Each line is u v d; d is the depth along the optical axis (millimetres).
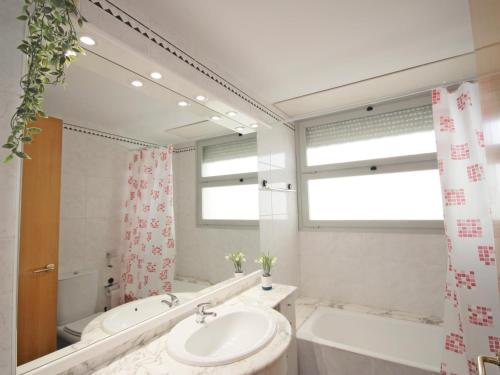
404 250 2316
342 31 1448
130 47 1115
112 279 1146
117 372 940
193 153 1620
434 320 2115
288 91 2152
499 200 564
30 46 698
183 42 1449
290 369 1775
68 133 997
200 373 909
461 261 1672
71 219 998
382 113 2451
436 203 2250
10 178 750
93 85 1100
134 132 1273
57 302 924
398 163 2357
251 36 1467
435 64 1809
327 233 2650
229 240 1847
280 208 2480
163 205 1424
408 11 1312
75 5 809
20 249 818
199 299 1499
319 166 2705
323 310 2359
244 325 1380
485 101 644
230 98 1813
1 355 713
